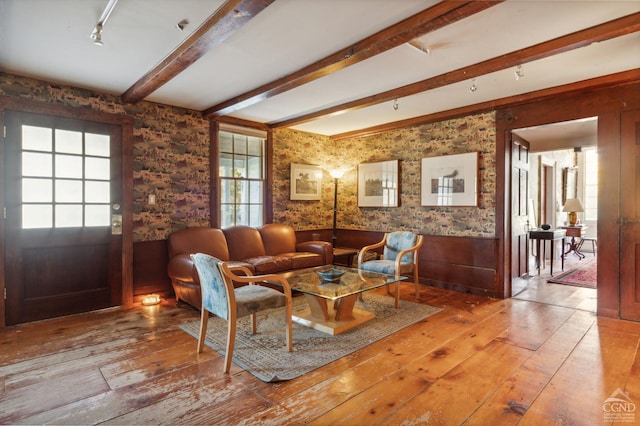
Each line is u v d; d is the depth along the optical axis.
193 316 3.55
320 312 3.23
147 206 4.17
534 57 2.75
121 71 3.26
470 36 2.57
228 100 4.14
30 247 3.40
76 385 2.18
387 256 4.56
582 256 7.49
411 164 5.20
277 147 5.52
